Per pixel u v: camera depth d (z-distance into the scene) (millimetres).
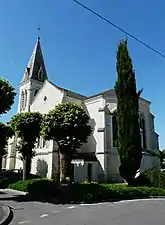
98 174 31922
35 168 36031
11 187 24500
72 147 24891
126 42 24391
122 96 23062
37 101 41312
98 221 9547
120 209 12945
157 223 9078
